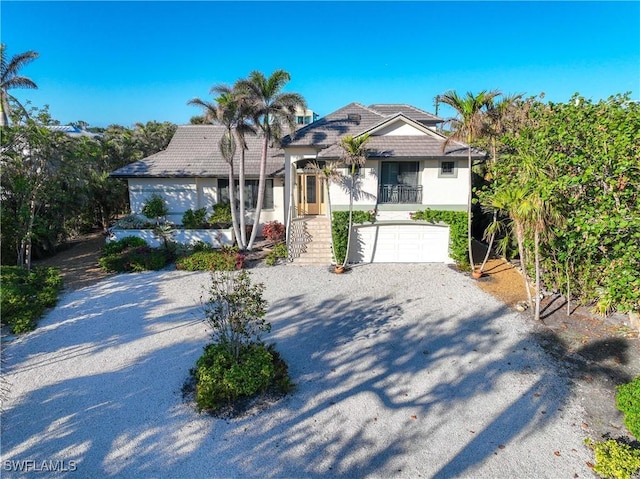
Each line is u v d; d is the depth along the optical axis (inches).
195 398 382.9
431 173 816.9
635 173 452.4
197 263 809.5
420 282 724.7
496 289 683.4
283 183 1065.5
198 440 328.8
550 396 384.5
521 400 378.9
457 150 793.6
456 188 820.0
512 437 330.0
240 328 409.1
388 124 832.3
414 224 841.5
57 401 378.9
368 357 462.6
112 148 1221.1
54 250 955.3
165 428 343.0
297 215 1075.9
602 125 499.5
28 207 767.1
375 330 533.0
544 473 292.8
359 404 374.9
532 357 458.3
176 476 292.8
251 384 375.6
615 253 480.4
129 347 486.0
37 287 659.4
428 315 579.8
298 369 437.1
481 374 424.8
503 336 511.2
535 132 623.2
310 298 648.4
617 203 460.4
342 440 328.8
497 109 711.7
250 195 1075.3
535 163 554.6
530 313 577.6
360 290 685.3
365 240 852.6
